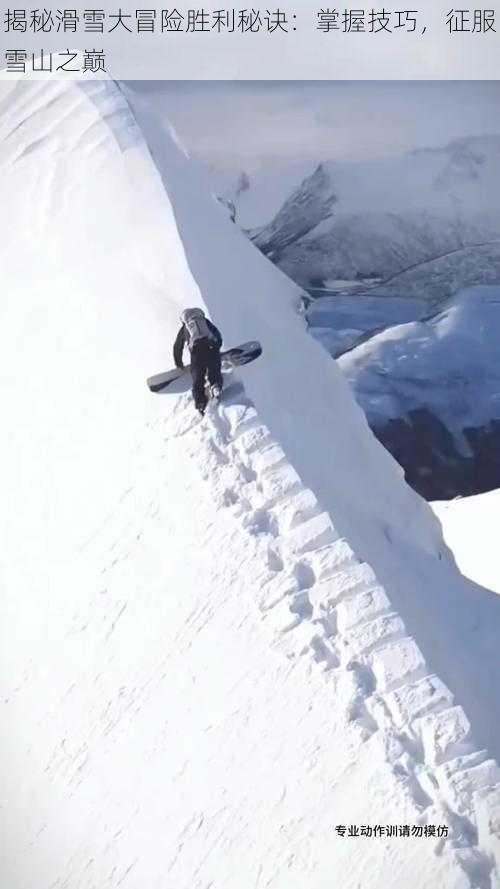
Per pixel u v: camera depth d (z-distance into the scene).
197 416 13.05
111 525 13.09
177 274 15.76
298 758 10.12
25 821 11.48
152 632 11.87
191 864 10.03
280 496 12.16
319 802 9.79
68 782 11.41
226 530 11.99
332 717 10.19
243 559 11.70
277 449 12.57
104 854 10.64
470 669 12.24
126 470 13.37
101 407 14.52
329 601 11.08
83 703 11.89
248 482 12.38
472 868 9.00
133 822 10.68
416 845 9.20
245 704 10.71
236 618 11.32
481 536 29.98
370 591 11.07
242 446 12.66
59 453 14.60
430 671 10.40
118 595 12.48
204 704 10.97
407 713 10.05
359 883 9.17
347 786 9.76
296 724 10.32
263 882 9.60
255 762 10.31
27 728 12.20
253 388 13.82
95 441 14.17
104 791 11.09
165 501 12.70
